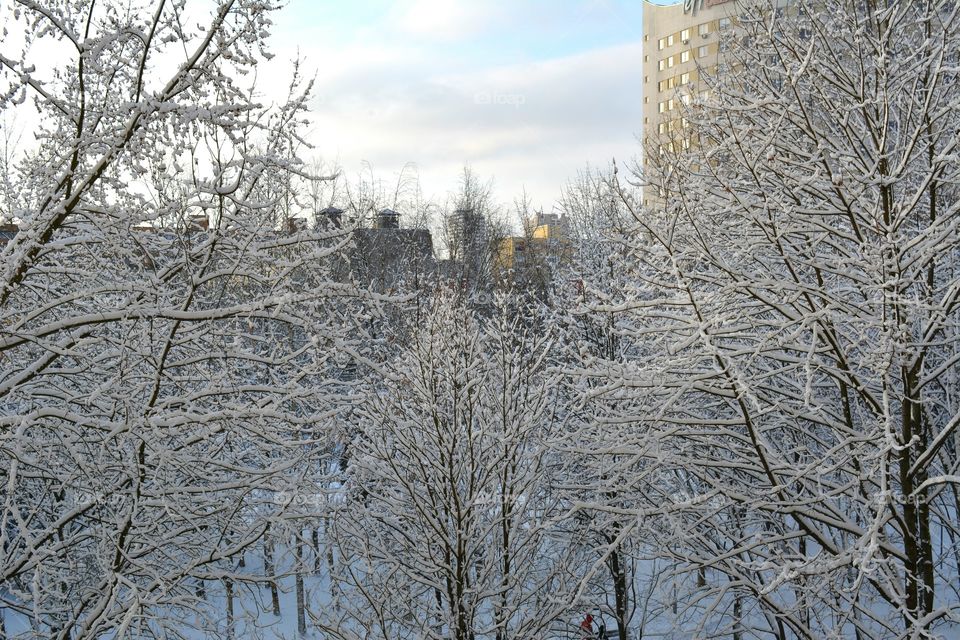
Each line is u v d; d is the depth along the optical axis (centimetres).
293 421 695
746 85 900
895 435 661
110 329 789
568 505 1095
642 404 922
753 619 1197
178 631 699
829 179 752
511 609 916
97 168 607
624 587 1139
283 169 684
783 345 748
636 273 751
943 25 677
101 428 641
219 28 590
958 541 951
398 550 1012
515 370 992
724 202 834
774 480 762
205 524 788
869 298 801
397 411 952
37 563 604
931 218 793
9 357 783
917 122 774
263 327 943
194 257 715
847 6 778
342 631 892
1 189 775
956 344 900
